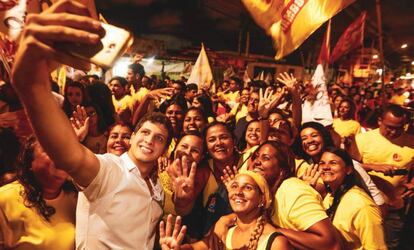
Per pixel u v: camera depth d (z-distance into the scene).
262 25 5.54
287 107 7.49
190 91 9.02
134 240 2.14
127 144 3.61
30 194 2.35
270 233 2.60
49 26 1.12
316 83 6.38
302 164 4.21
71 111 5.07
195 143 3.68
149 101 5.89
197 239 3.32
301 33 5.09
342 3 4.82
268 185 2.97
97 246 2.06
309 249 2.70
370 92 16.05
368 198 3.20
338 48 10.33
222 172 3.98
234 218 2.89
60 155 1.63
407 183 4.64
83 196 2.20
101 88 5.20
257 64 26.88
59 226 2.42
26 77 1.30
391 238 4.46
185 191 2.83
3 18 2.52
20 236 2.36
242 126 6.26
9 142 2.84
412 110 7.82
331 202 3.49
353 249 3.14
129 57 14.86
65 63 1.21
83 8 1.22
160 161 3.49
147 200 2.22
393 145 4.95
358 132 6.82
